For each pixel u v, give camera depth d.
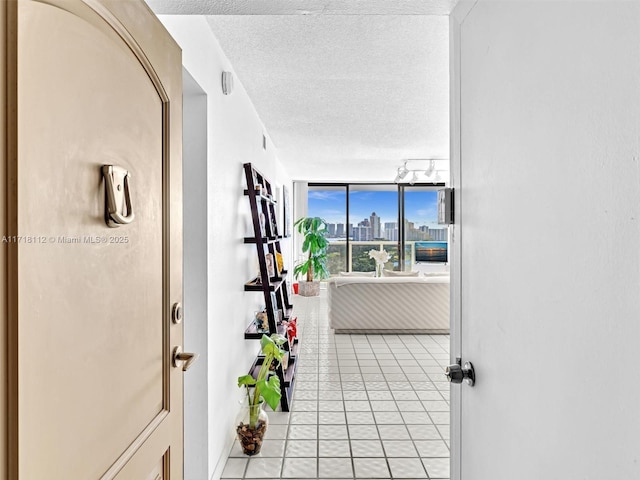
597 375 0.64
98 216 0.85
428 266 9.60
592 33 0.64
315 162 6.72
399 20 2.22
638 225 0.55
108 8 0.88
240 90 3.11
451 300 1.37
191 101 2.19
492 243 1.02
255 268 3.65
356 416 3.09
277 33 2.34
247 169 3.07
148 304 1.09
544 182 0.78
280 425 2.95
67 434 0.75
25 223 0.65
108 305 0.89
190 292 2.16
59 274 0.73
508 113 0.93
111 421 0.90
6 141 0.63
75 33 0.78
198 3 1.33
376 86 3.21
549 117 0.76
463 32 1.24
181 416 1.29
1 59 0.62
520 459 0.87
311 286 8.64
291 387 3.49
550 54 0.76
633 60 0.56
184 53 1.85
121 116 0.95
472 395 1.17
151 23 1.09
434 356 4.59
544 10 0.78
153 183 1.12
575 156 0.69
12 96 0.63
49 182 0.71
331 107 3.75
